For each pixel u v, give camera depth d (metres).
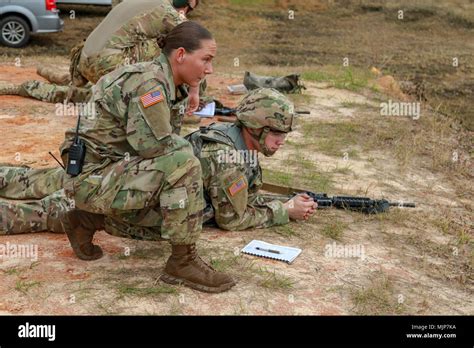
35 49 15.84
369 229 5.28
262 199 5.16
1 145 6.62
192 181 3.65
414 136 8.73
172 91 3.69
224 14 23.27
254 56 18.53
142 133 3.55
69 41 17.52
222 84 10.91
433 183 7.01
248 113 4.55
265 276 4.17
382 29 22.67
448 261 4.92
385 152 7.84
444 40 21.73
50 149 6.58
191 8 6.66
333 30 22.45
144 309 3.64
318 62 18.03
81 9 20.88
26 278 3.89
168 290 3.83
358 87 11.54
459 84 16.16
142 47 5.96
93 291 3.79
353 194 6.12
